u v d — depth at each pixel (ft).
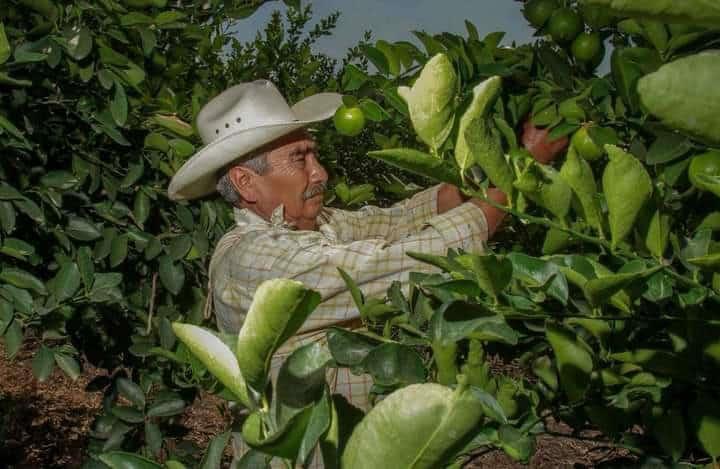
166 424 10.64
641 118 5.05
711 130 1.41
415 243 6.69
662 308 3.64
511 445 3.54
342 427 2.42
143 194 9.86
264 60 15.37
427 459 1.73
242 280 7.97
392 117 6.55
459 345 4.54
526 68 5.79
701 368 3.64
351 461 1.75
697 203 4.50
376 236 9.27
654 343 4.16
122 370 10.62
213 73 13.35
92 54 8.86
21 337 8.45
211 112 9.12
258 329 1.86
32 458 15.72
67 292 8.79
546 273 3.39
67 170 10.03
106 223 10.12
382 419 1.73
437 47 5.70
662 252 3.24
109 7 8.87
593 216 3.22
